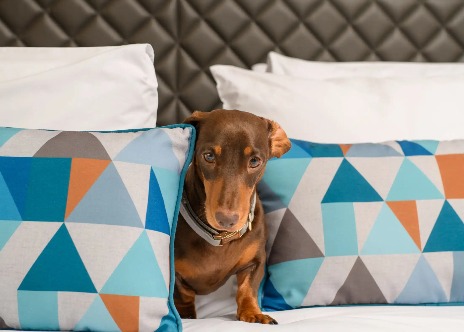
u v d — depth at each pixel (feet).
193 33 7.24
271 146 4.67
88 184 3.91
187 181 4.71
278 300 4.90
